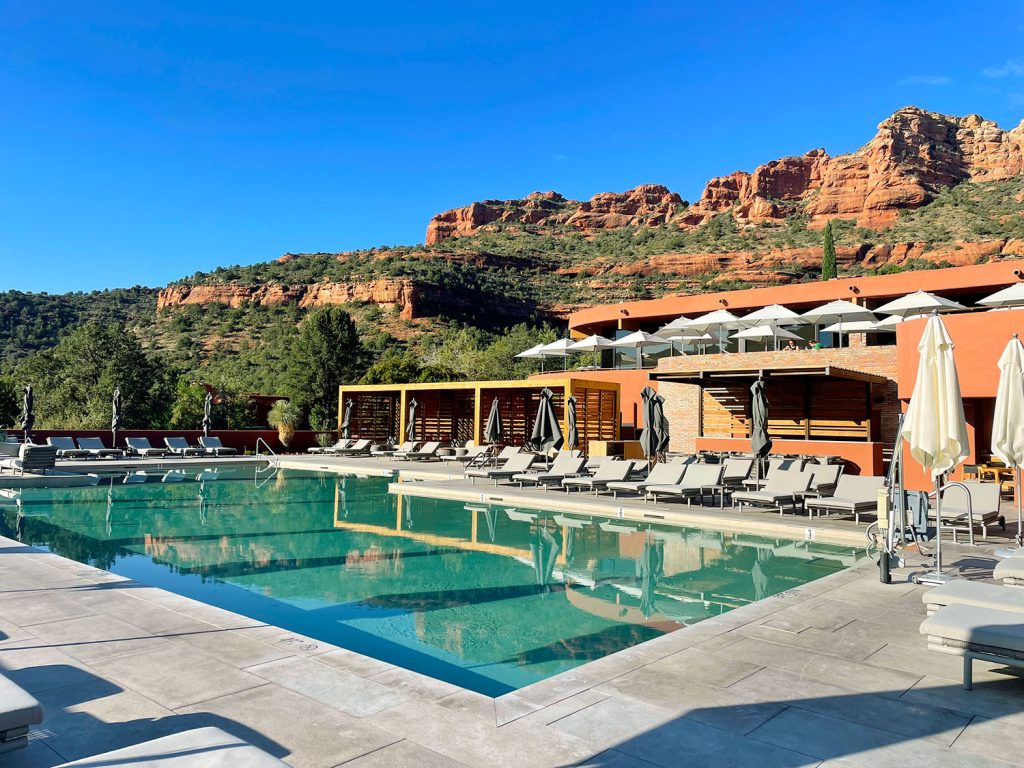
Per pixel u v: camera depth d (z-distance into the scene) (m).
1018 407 7.65
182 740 2.20
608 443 20.77
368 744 2.93
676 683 3.77
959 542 8.83
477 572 7.86
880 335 24.36
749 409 22.53
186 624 4.79
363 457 25.86
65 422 31.88
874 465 15.95
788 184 123.69
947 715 3.35
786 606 5.55
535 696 3.54
